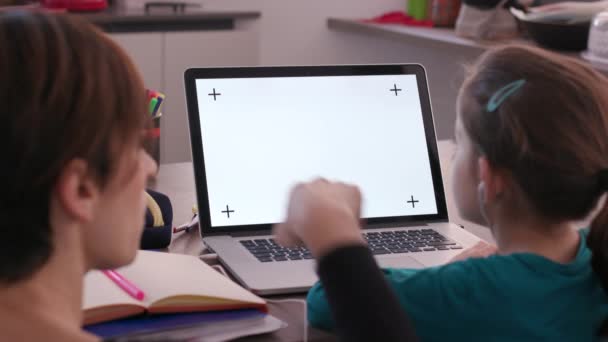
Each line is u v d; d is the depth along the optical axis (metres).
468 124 1.03
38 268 0.61
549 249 1.00
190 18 3.47
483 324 0.96
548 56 1.01
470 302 0.96
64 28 0.61
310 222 0.84
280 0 3.90
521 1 2.96
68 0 3.30
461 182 1.07
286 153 1.40
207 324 0.98
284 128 1.41
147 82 3.41
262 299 1.05
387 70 1.48
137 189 0.71
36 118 0.58
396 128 1.47
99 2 3.39
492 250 1.29
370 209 1.42
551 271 0.97
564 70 0.98
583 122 0.95
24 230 0.59
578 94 0.96
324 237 0.82
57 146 0.58
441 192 1.47
